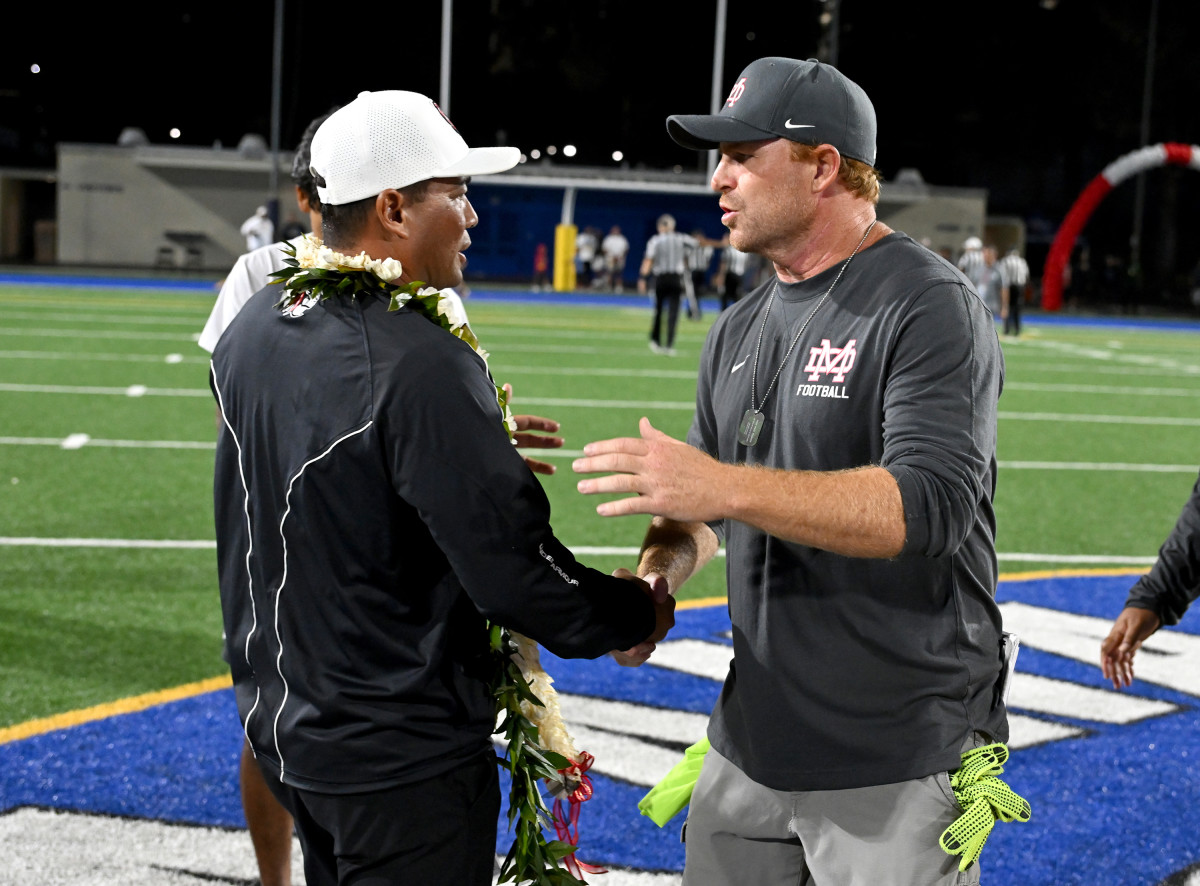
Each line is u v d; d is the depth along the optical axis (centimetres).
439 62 4284
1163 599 272
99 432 918
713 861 228
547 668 465
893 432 188
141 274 3219
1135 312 3384
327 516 182
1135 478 887
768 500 174
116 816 337
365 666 184
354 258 188
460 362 182
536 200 3856
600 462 176
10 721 396
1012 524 734
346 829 186
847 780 204
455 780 189
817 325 208
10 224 3816
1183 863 327
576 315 2383
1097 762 390
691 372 1420
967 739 206
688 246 1639
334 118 194
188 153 3528
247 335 195
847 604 202
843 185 209
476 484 177
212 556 602
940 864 202
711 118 208
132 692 425
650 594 204
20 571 566
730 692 224
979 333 193
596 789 361
